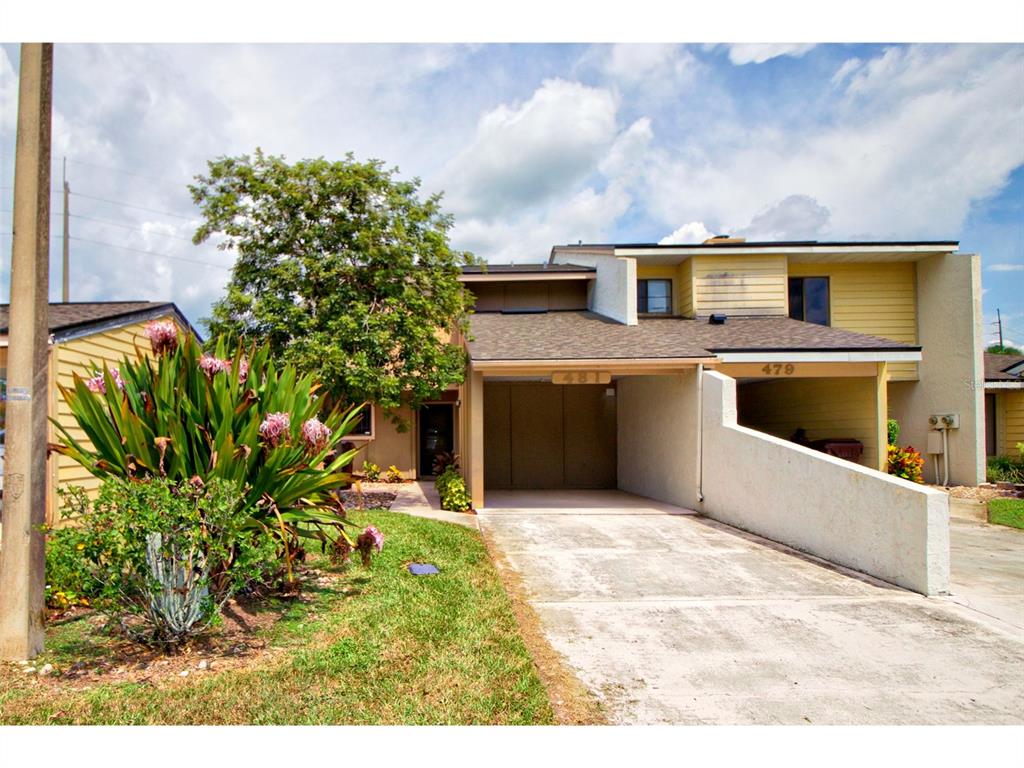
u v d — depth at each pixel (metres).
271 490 4.77
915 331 15.32
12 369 3.92
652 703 3.74
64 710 3.35
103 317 9.12
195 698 3.50
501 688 3.74
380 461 15.58
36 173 3.95
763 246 14.40
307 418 5.21
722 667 4.31
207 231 10.40
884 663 4.43
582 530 8.98
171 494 3.89
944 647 4.75
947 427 14.30
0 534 4.19
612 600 5.78
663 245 14.48
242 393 4.86
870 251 14.40
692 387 10.60
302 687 3.67
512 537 8.45
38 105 3.96
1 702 3.39
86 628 4.51
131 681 3.69
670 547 7.93
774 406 15.73
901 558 6.36
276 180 10.37
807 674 4.23
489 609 5.18
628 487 14.09
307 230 10.29
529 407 15.23
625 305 13.38
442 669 3.96
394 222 10.59
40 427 4.01
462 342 12.62
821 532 7.45
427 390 10.52
